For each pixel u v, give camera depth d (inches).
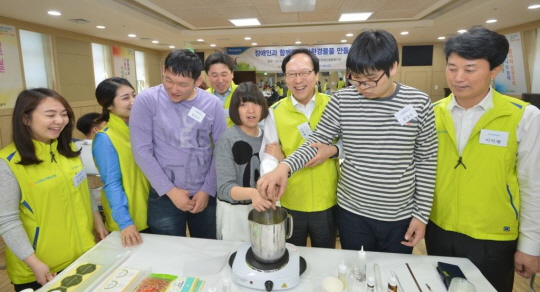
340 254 46.1
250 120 54.0
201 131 60.7
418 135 46.3
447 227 49.6
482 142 45.5
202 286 39.6
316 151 49.8
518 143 44.5
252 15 230.5
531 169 43.5
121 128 61.6
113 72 315.9
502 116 44.6
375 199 48.5
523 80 262.8
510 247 47.3
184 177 60.5
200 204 60.4
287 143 58.1
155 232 63.8
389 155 46.3
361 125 47.8
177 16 231.3
